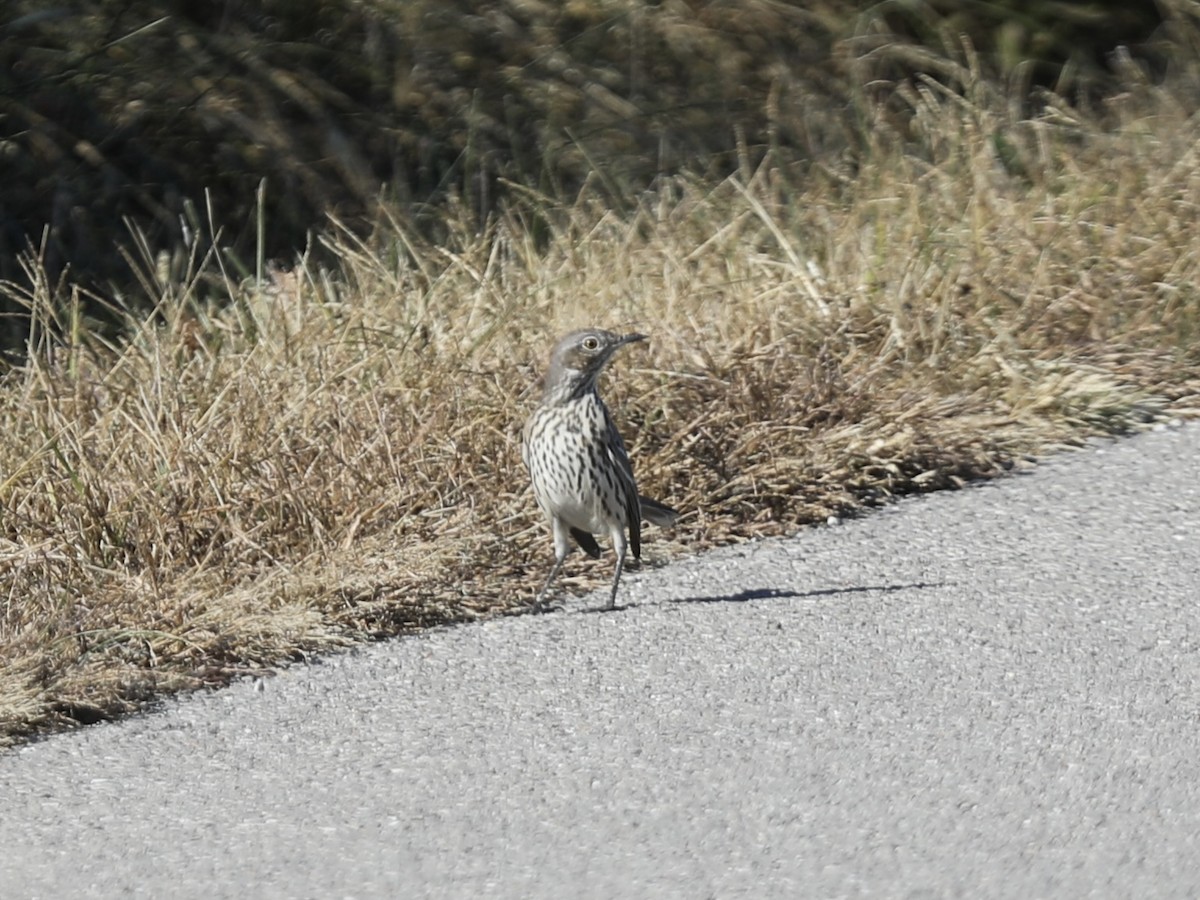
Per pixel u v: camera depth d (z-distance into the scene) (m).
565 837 10.13
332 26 30.73
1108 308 20.81
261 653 13.27
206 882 9.78
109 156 28.69
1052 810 10.21
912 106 30.59
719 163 29.53
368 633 13.78
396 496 15.43
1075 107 31.72
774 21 32.12
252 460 15.88
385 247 24.67
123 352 19.69
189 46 29.66
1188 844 9.72
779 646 13.11
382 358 17.95
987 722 11.56
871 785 10.66
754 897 9.32
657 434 17.28
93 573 14.59
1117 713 11.64
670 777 10.90
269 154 29.09
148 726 12.10
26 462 15.38
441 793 10.80
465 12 31.36
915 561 15.03
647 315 19.67
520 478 16.22
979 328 20.00
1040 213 22.94
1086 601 13.86
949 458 17.34
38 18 27.77
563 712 12.02
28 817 10.73
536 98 30.72
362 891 9.59
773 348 18.42
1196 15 32.94
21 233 27.25
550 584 14.58
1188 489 16.64
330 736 11.80
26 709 12.16
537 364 18.12
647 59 31.64
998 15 32.94
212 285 24.17
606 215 23.31
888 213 23.11
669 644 13.25
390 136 29.81
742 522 16.25
